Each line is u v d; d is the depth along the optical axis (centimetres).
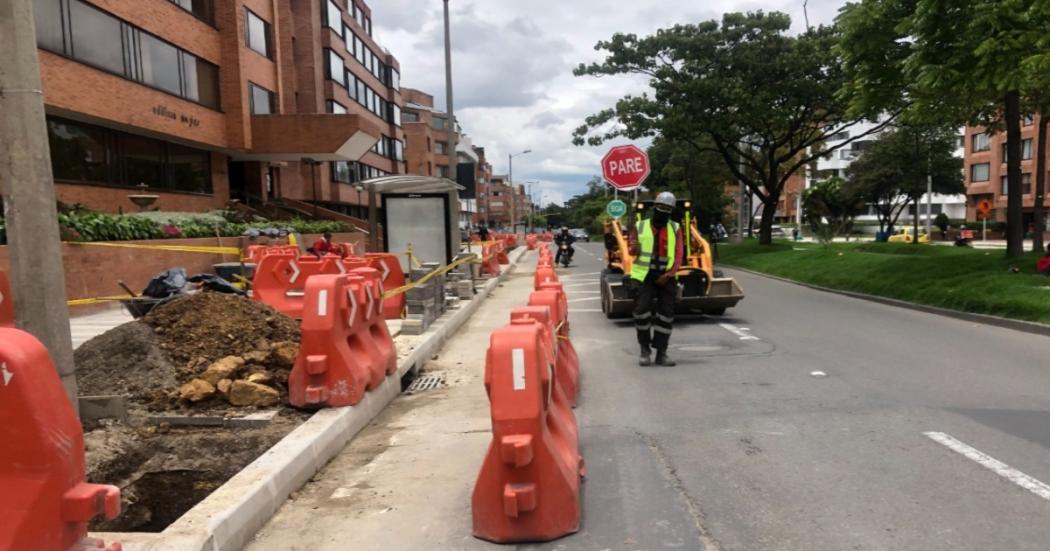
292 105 3962
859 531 383
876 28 1377
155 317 697
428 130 8062
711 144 3566
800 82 2569
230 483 416
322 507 435
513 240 4897
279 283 1078
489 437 571
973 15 1134
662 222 830
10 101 412
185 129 2386
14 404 269
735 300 1200
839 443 530
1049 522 387
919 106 1440
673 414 628
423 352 883
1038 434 540
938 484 445
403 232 1507
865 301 1550
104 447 509
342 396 589
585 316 1354
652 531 390
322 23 4256
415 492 456
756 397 677
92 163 2011
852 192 4928
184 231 1719
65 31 1786
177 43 2370
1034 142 5288
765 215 3167
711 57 2697
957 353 888
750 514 409
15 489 269
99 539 303
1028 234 5309
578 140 3008
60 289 435
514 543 382
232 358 635
